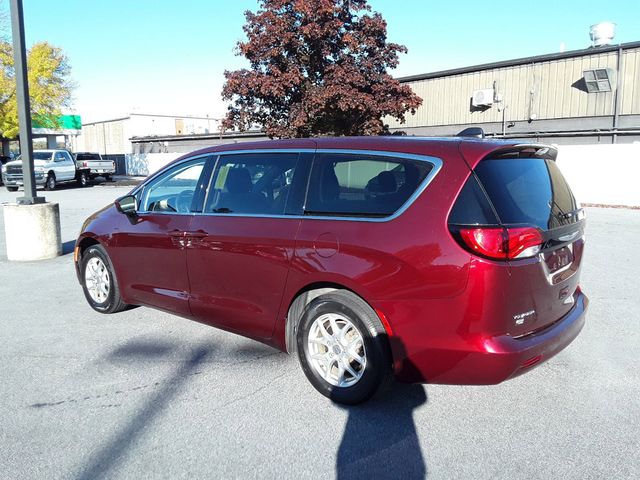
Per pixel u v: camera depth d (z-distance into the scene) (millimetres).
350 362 3748
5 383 4117
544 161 3971
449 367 3346
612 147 18812
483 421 3547
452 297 3262
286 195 4105
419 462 3096
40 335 5176
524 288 3328
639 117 20266
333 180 3898
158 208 5105
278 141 4387
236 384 4098
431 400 3840
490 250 3205
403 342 3461
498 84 23219
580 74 21250
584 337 5094
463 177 3373
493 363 3232
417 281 3355
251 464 3078
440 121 25047
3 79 29359
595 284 7086
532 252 3342
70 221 13992
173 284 4875
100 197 22609
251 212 4277
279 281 4000
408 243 3400
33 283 7211
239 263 4246
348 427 3473
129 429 3451
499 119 23375
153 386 4066
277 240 3990
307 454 3176
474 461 3102
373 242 3527
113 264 5512
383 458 3137
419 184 3498
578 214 4031
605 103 20859
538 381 4141
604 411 3674
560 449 3215
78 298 6488
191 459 3125
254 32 18406
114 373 4301
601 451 3191
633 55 20109
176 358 4605
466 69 23828
